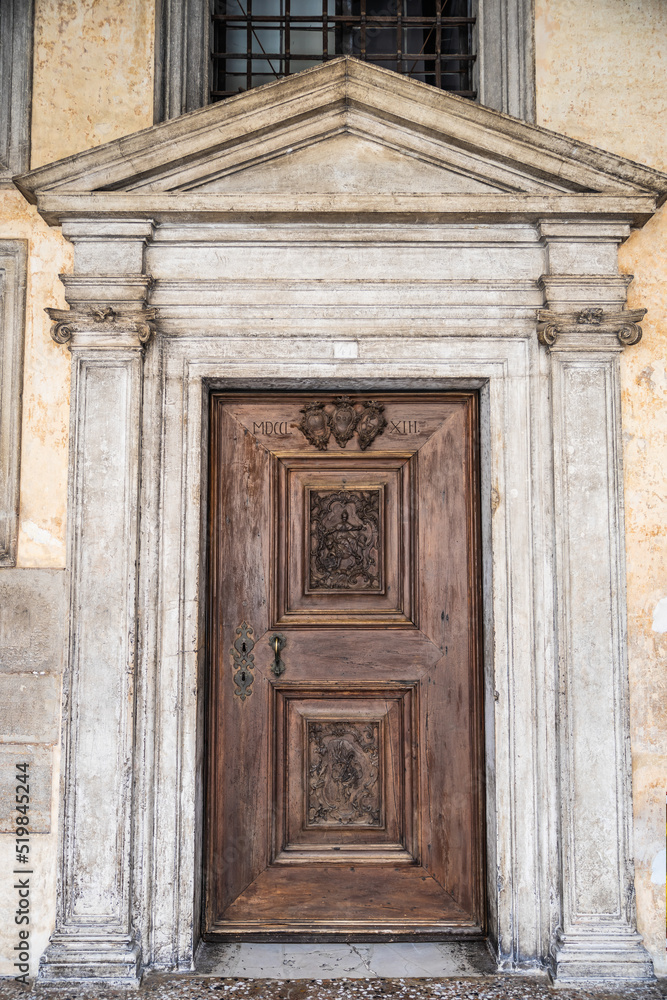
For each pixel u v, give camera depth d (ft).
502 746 8.84
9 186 9.34
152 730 8.71
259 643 9.62
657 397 9.22
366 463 9.84
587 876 8.56
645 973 8.32
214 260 9.13
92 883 8.41
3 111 9.46
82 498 8.77
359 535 9.81
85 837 8.46
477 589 9.58
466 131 8.79
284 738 9.64
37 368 9.15
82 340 8.90
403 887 9.44
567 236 9.04
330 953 9.00
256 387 9.60
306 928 9.30
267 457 9.79
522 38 9.80
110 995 8.06
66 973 8.18
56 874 8.55
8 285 9.20
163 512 8.98
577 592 8.84
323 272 9.14
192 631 8.93
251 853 9.45
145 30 9.57
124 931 8.34
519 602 8.97
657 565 9.07
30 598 8.91
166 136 8.68
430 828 9.47
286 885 9.43
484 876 9.32
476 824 9.37
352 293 9.13
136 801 8.61
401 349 9.15
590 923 8.49
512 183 8.93
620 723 8.73
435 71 10.26
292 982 8.36
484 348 9.18
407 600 9.73
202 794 9.23
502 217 8.98
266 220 9.00
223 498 9.71
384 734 9.64
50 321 9.18
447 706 9.57
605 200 8.82
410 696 9.65
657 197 8.95
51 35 9.53
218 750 9.52
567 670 8.76
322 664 9.62
